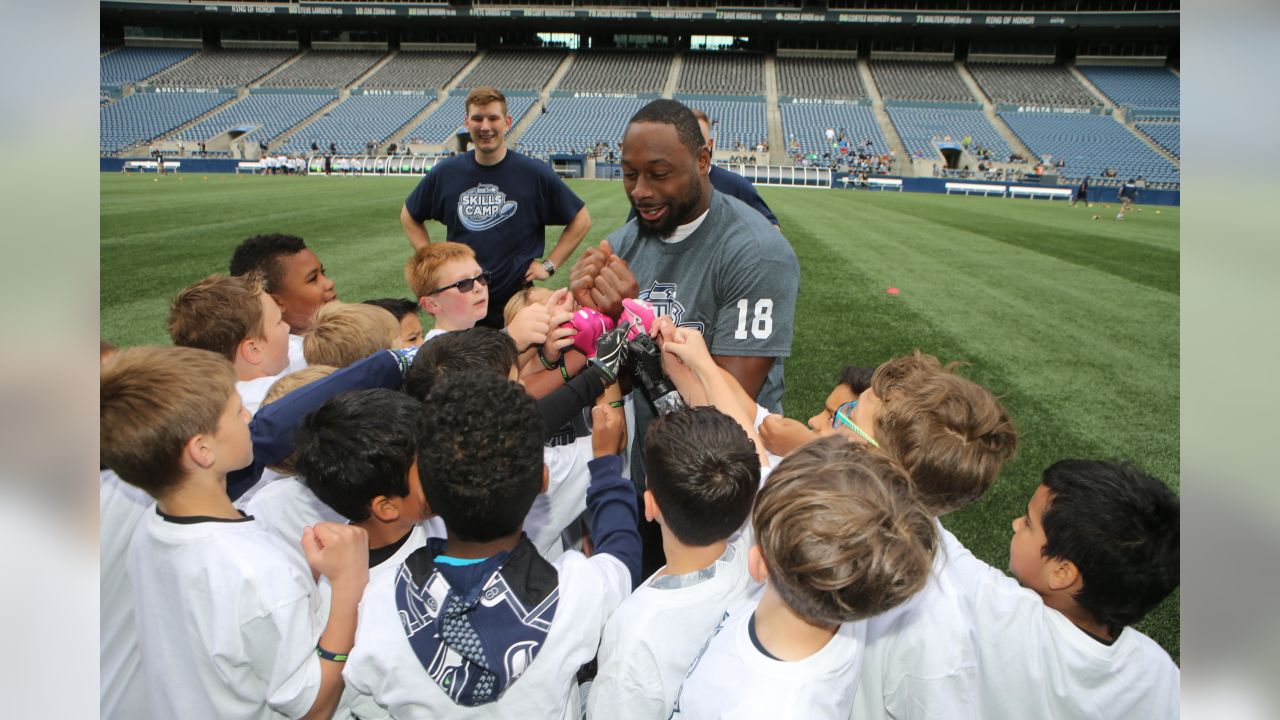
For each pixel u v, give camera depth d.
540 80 38.97
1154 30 36.34
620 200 18.92
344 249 9.73
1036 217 19.22
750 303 1.89
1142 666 1.47
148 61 39.66
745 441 1.39
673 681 1.36
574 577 1.36
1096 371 5.59
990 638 1.53
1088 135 33.44
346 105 36.69
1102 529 1.41
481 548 1.32
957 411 1.49
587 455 2.03
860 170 31.56
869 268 9.80
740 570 1.45
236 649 1.34
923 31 38.09
